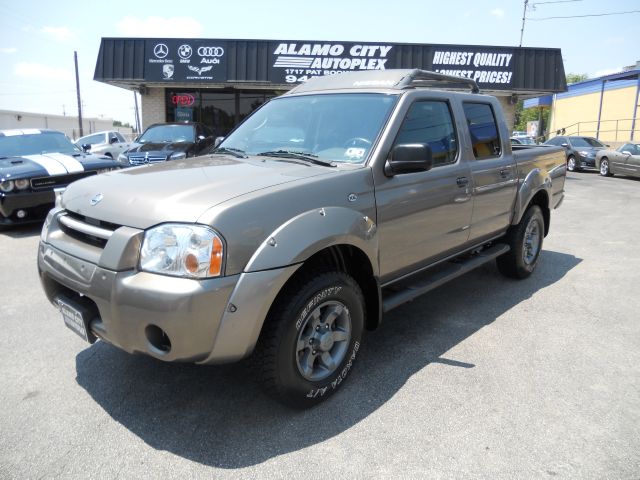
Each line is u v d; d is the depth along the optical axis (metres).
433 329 4.07
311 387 2.82
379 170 3.18
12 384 3.14
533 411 2.88
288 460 2.46
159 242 2.34
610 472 2.38
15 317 4.21
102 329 2.56
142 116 16.75
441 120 3.89
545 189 5.37
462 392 3.09
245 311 2.38
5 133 9.15
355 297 2.99
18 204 7.29
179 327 2.27
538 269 5.89
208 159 3.49
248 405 2.93
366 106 3.54
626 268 5.93
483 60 15.77
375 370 3.36
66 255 2.73
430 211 3.62
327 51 15.43
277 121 3.88
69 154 8.73
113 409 2.88
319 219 2.69
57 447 2.54
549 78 16.00
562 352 3.66
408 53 15.56
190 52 15.36
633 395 3.07
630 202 11.65
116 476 2.33
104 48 15.41
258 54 15.44
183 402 2.96
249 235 2.41
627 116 29.03
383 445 2.57
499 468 2.40
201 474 2.35
